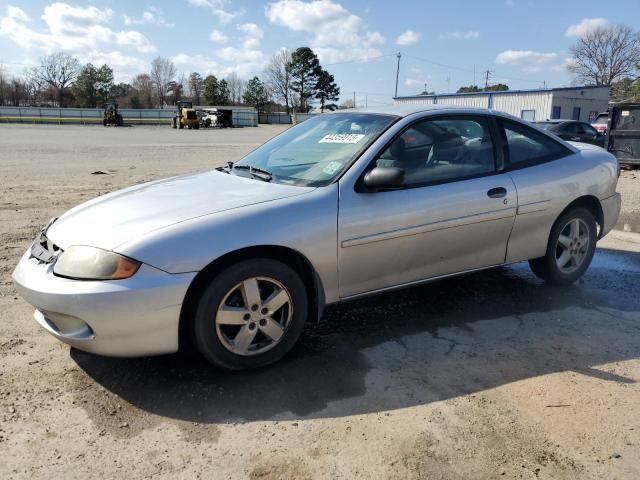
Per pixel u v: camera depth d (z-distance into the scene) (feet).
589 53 214.90
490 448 8.18
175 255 9.21
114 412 9.07
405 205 11.53
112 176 41.19
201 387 9.86
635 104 43.50
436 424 8.79
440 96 151.23
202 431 8.59
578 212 14.84
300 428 8.69
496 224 13.02
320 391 9.78
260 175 12.18
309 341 11.79
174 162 54.95
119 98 334.44
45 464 7.75
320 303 11.09
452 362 10.91
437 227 12.00
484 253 13.19
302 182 11.42
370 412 9.13
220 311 9.76
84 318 8.99
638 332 12.42
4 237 20.39
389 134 11.82
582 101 131.44
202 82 358.64
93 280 9.04
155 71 345.72
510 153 13.66
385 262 11.59
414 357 11.10
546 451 8.13
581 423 8.83
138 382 10.00
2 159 55.36
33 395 9.51
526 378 10.29
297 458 7.96
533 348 11.56
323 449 8.16
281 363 10.79
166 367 10.56
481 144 13.20
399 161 11.82
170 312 9.23
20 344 11.43
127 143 90.68
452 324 12.78
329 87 323.57
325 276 10.88
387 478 7.54
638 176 41.60
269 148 13.96
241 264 9.82
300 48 312.91
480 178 12.85
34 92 311.88
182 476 7.56
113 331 9.05
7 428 8.55
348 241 10.88
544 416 9.03
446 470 7.70
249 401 9.45
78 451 8.06
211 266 9.75
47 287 9.24
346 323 12.77
